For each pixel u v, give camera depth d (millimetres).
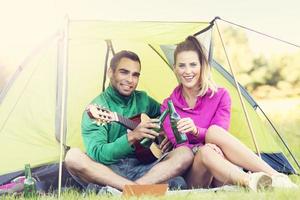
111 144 2133
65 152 2170
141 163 2148
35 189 2053
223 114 2207
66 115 2213
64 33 2029
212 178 1970
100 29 2057
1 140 2133
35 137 2158
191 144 2168
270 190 1797
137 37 2098
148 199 1761
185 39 2230
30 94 2174
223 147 1980
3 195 2000
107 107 2232
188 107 2232
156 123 2201
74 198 1904
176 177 2023
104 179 2023
